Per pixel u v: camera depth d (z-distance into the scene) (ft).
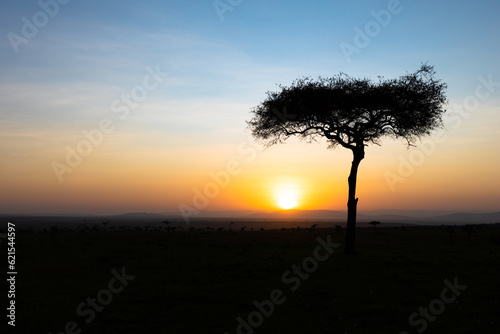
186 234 190.29
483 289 60.18
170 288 61.36
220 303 52.44
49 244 127.34
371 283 64.59
